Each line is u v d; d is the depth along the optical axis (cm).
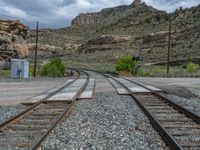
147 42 19438
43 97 1891
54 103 1662
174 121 1149
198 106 1653
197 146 804
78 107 1520
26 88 2602
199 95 2198
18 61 4219
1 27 6362
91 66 11988
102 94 2133
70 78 4197
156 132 961
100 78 4284
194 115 1173
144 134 943
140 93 2138
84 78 4238
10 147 797
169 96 2081
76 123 1112
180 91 2386
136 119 1191
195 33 17312
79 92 2122
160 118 1198
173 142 782
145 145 821
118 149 784
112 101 1747
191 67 6475
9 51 6334
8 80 3569
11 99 1880
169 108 1462
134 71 5819
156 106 1541
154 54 16800
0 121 1182
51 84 3039
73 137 905
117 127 1048
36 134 928
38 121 1130
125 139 883
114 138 895
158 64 13188
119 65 6362
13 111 1431
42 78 4078
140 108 1477
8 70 5422
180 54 14625
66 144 830
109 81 3562
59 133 955
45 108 1472
